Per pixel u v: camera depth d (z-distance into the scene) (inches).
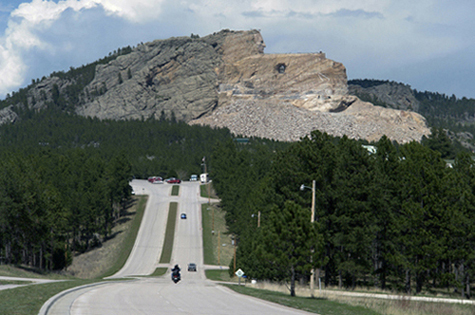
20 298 879.7
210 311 824.9
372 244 2059.5
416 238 1788.9
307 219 1216.2
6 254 2827.3
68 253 3722.9
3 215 2554.1
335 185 2001.7
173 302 956.0
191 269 3521.2
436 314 1055.6
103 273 3447.3
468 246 1818.4
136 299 990.4
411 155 2234.3
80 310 778.8
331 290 1704.0
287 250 1230.3
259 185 3713.1
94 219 4365.2
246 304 965.8
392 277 2315.5
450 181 1855.3
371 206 1942.7
